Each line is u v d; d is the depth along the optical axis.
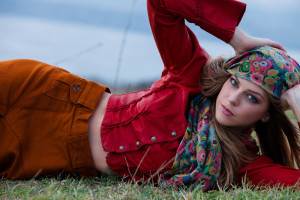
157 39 2.82
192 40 2.88
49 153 2.84
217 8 2.79
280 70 2.61
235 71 2.65
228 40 2.78
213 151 2.63
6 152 2.81
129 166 2.78
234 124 2.66
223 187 2.68
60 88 2.94
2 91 2.86
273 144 2.99
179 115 2.76
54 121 2.87
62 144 2.84
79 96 2.94
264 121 2.79
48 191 2.38
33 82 2.91
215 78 2.75
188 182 2.64
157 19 2.74
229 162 2.69
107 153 2.82
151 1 2.72
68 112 2.90
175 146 2.71
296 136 2.91
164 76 3.00
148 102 2.82
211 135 2.66
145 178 2.78
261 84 2.60
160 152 2.71
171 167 2.67
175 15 2.73
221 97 2.66
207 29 2.80
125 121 2.83
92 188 2.71
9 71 2.92
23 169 2.81
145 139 2.73
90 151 2.84
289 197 2.36
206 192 2.63
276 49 2.70
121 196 2.41
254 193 2.40
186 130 2.70
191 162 2.65
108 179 2.85
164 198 2.45
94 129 2.88
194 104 2.79
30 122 2.86
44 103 2.89
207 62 2.84
